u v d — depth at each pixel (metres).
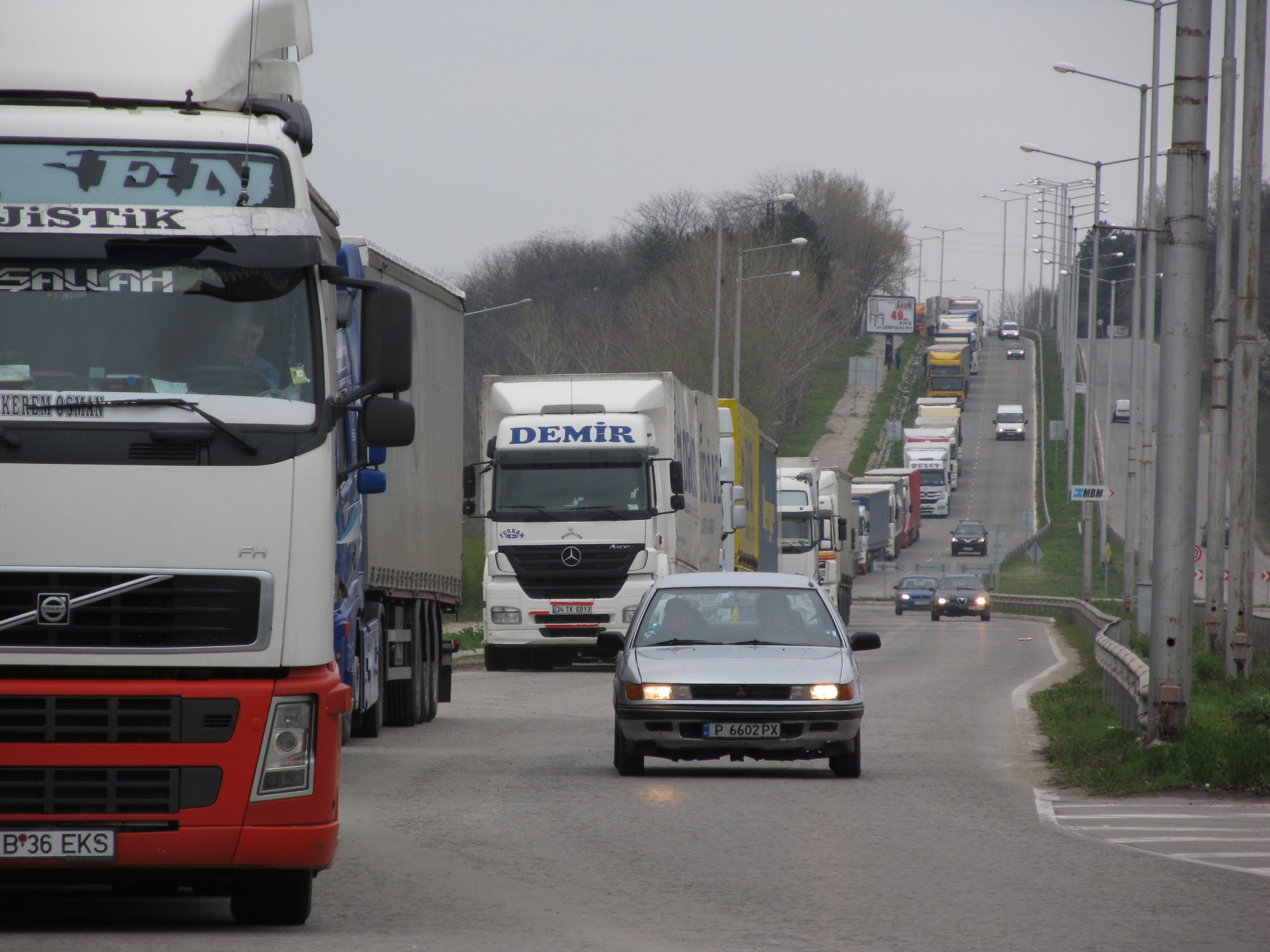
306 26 37.88
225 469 29.91
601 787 54.00
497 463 112.62
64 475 29.52
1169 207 62.31
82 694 29.05
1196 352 61.91
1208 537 117.50
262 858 29.48
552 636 111.88
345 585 60.25
